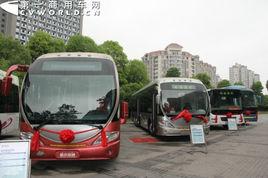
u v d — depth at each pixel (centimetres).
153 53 11031
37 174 833
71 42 3928
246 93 2612
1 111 1440
